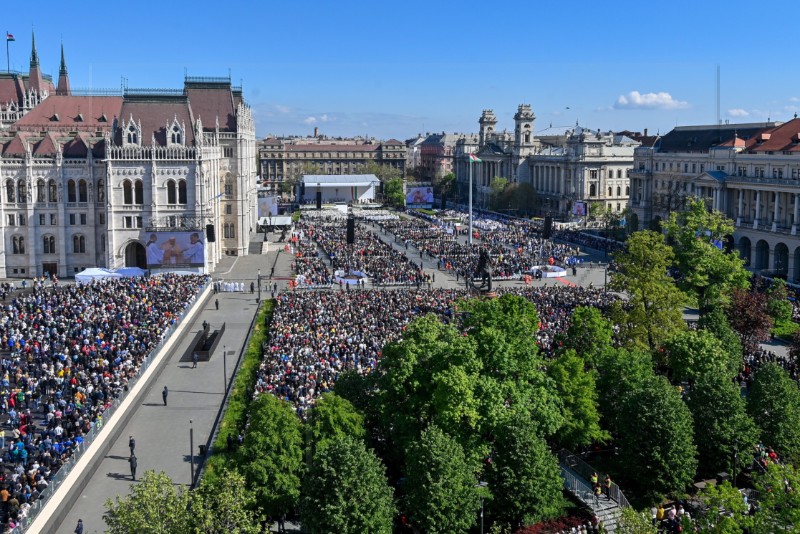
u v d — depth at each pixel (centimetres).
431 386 6644
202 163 15925
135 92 16388
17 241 15975
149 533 4553
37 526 5628
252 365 9531
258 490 5672
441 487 5628
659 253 9819
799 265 16112
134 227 15900
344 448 5566
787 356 10494
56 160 15825
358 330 10319
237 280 15950
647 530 5000
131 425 8019
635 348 8856
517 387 6806
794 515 4794
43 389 8169
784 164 16850
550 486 6112
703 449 7025
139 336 9850
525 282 15500
